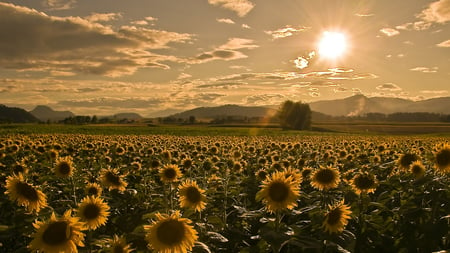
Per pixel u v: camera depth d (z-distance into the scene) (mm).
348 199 7227
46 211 5848
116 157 17016
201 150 18859
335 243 5145
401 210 6918
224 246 6117
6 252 5996
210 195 8906
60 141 24531
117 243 4418
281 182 5211
